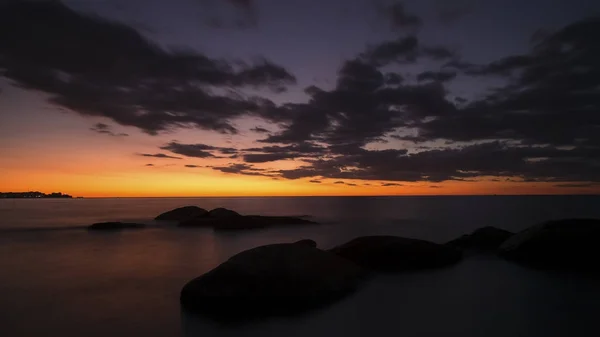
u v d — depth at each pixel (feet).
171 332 22.67
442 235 77.36
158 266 44.09
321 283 29.96
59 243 64.85
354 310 26.43
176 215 118.83
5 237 74.23
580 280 34.71
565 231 44.24
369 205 287.28
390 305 27.45
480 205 252.62
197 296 28.30
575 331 21.90
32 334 22.38
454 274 37.70
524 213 148.05
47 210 205.77
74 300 29.60
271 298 27.96
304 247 34.22
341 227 93.97
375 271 38.99
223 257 50.34
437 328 22.66
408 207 235.20
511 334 21.58
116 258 49.67
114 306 28.02
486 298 29.07
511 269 39.83
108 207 261.24
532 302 27.84
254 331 22.74
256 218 101.04
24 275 39.14
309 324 23.73
